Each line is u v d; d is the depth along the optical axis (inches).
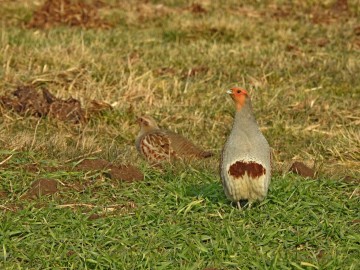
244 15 1114.1
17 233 391.2
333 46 950.4
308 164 582.2
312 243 387.2
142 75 779.4
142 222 406.3
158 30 1000.2
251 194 416.8
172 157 574.9
